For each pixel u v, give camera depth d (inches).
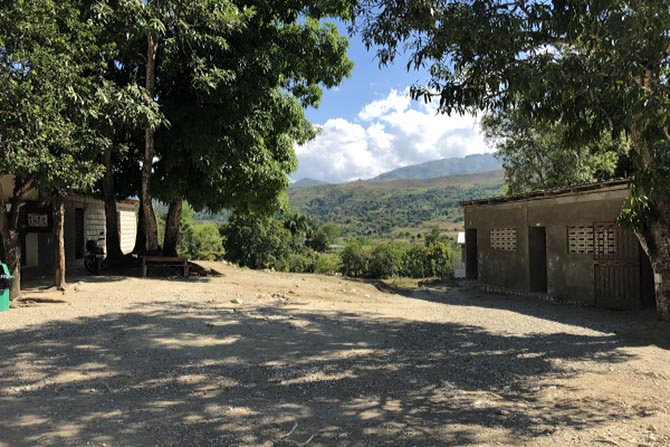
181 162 558.6
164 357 229.1
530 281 532.7
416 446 140.4
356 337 284.5
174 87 558.9
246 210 677.3
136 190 651.5
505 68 286.7
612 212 429.7
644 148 272.4
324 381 201.0
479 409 171.3
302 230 1750.7
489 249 605.6
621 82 235.0
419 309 421.4
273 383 197.0
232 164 528.4
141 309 349.1
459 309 428.1
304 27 595.8
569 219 474.6
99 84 422.9
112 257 601.3
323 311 373.7
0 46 292.4
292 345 259.4
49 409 163.3
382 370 218.5
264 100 525.7
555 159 746.8
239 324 304.3
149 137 534.3
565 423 159.2
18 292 374.0
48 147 335.0
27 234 627.8
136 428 149.0
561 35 264.5
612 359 244.7
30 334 268.4
